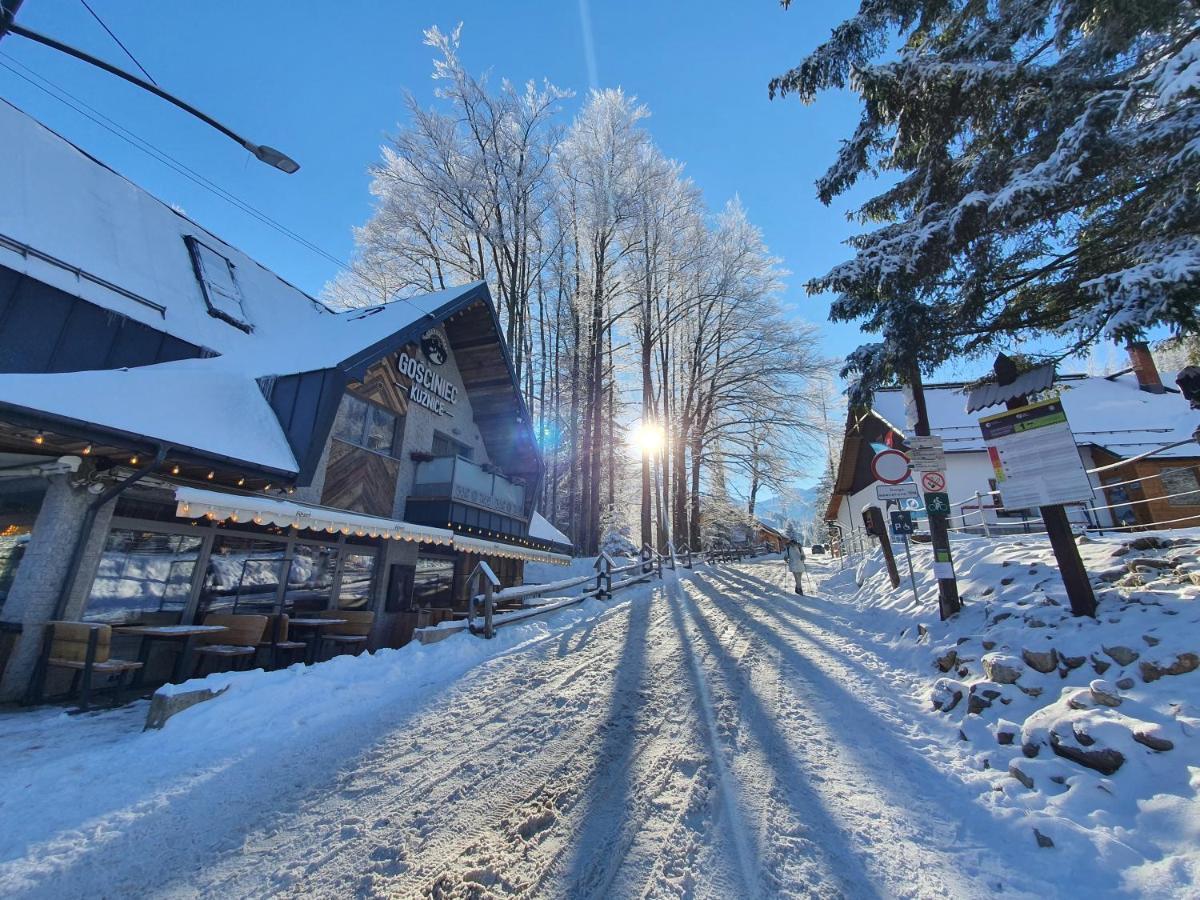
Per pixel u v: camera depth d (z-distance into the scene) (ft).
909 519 28.17
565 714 15.71
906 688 17.56
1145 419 52.24
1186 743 9.52
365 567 35.27
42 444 19.47
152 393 23.20
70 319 24.71
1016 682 13.55
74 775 12.09
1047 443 16.12
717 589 49.65
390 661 21.13
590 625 30.58
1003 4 18.02
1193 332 14.20
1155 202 14.55
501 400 49.19
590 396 84.43
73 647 18.24
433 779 11.75
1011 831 9.30
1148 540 18.86
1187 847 7.88
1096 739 10.32
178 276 34.14
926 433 22.66
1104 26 15.12
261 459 24.53
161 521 23.57
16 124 29.94
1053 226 17.44
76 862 8.88
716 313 107.24
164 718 14.96
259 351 33.55
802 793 10.80
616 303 96.48
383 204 77.77
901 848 8.91
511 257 81.41
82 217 29.94
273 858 8.95
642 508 84.17
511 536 45.91
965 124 18.83
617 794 10.89
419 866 8.61
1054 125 16.67
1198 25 14.87
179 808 10.66
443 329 45.50
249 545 27.55
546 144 81.51
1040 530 50.06
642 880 8.10
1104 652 12.78
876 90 17.75
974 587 21.86
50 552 19.56
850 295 20.10
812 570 71.15
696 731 14.19
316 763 12.70
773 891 7.80
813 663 20.94
